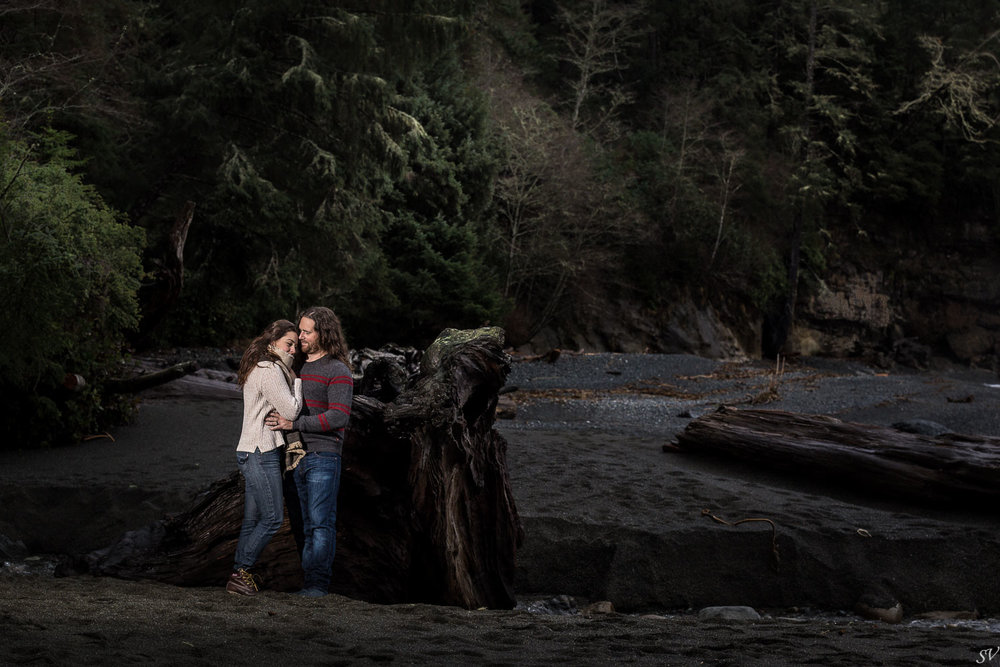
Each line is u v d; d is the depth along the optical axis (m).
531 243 33.78
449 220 28.98
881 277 45.19
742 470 10.40
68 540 7.63
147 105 19.70
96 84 18.80
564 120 39.44
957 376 42.75
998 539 7.59
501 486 6.34
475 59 35.28
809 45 43.69
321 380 5.51
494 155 31.94
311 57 20.05
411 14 21.27
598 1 43.03
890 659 3.51
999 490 8.42
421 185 28.08
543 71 44.91
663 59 47.09
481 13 39.72
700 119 41.81
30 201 10.05
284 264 21.75
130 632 3.43
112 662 2.89
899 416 15.90
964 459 8.73
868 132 46.72
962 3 48.25
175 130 19.27
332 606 4.93
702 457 11.10
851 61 46.19
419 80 29.61
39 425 10.34
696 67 46.41
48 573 6.56
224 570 6.01
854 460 9.38
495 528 6.32
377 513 6.18
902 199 44.59
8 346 9.74
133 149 19.91
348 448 5.96
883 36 46.66
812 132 45.84
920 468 8.94
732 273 40.25
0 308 9.55
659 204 39.94
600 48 43.72
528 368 22.86
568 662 3.35
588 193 35.12
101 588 5.39
